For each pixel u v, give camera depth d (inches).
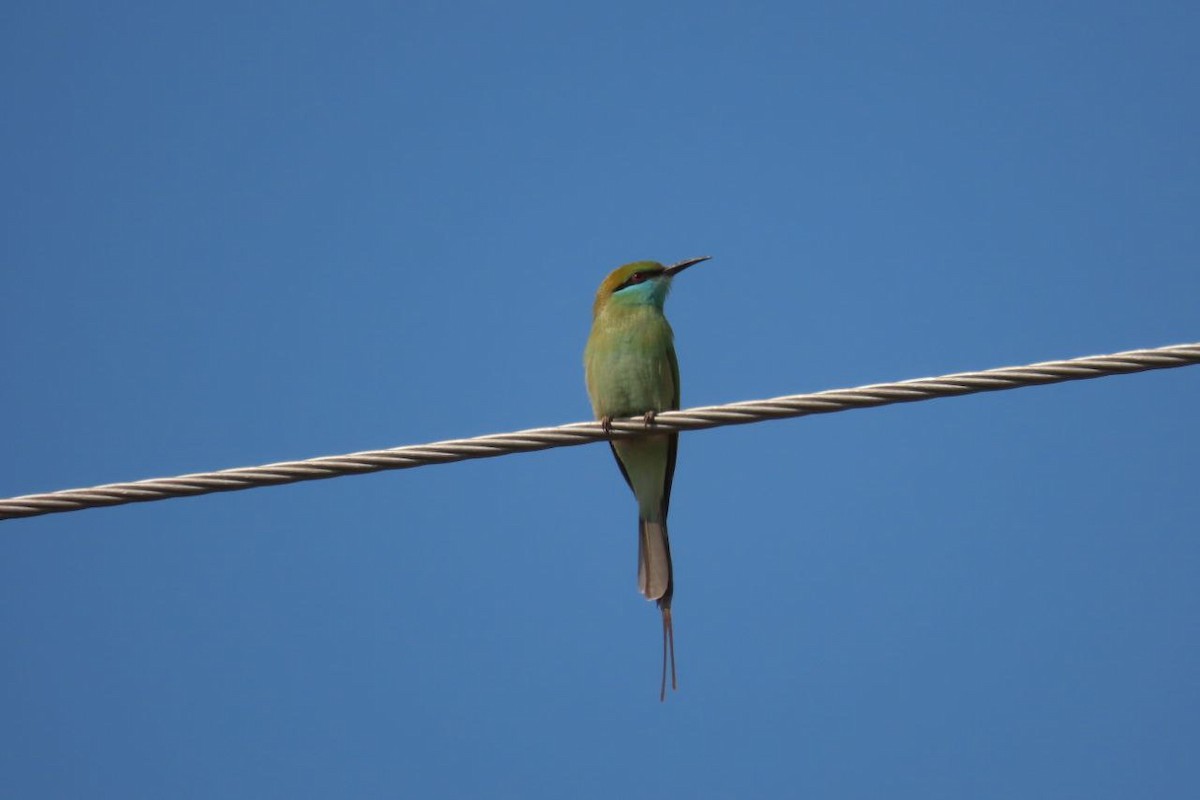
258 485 427.5
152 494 422.6
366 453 430.9
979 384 414.9
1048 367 409.4
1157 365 402.0
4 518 422.0
